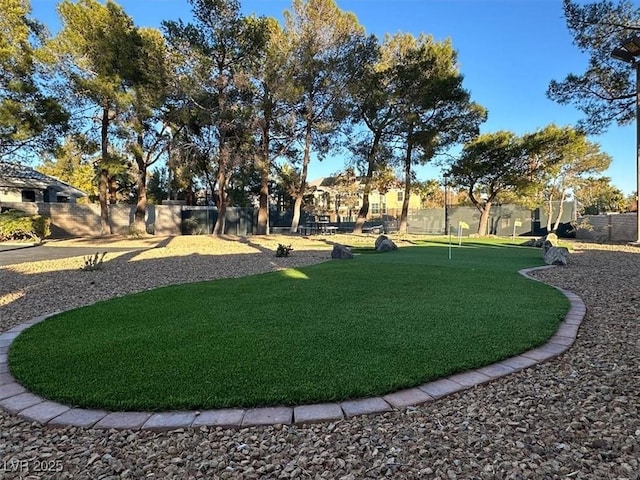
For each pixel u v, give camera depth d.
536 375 2.71
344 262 8.77
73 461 1.83
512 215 23.20
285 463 1.79
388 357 2.92
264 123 15.69
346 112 16.38
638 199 13.07
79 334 3.55
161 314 4.23
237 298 4.98
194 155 15.87
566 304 4.57
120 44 13.48
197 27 14.19
